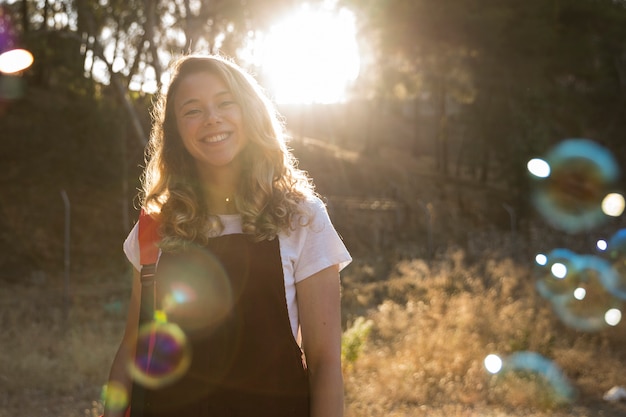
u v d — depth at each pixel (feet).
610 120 108.17
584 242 51.06
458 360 27.02
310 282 6.64
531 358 27.07
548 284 34.83
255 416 6.41
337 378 6.47
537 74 98.68
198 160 7.19
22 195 75.56
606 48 109.09
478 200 99.96
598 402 24.44
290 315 6.60
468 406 23.79
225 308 6.54
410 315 34.50
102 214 76.18
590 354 28.68
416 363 27.48
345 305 43.27
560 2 102.01
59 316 41.50
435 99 135.23
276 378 6.45
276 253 6.60
